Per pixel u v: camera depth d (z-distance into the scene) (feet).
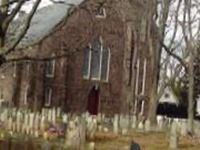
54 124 110.11
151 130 127.65
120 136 108.06
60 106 220.23
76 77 223.92
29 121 110.01
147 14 147.13
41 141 83.66
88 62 225.97
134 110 190.60
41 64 216.95
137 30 160.04
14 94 219.61
